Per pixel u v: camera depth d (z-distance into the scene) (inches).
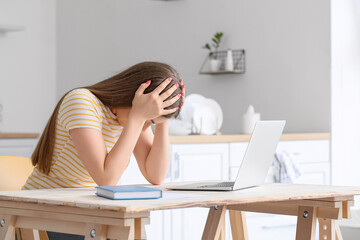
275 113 193.6
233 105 204.1
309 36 185.8
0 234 73.4
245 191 79.5
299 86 187.9
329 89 181.2
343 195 81.0
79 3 253.9
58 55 262.1
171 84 82.5
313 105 184.9
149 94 80.7
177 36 219.6
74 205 64.7
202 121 161.6
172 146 142.2
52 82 262.7
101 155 81.0
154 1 227.1
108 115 86.5
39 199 68.1
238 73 202.8
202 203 66.1
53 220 69.1
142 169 95.3
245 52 201.2
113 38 241.4
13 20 252.7
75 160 85.7
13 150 205.5
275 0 193.5
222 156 152.3
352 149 182.2
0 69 249.0
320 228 87.5
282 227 164.2
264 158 87.4
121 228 62.5
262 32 196.7
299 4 188.1
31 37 257.0
